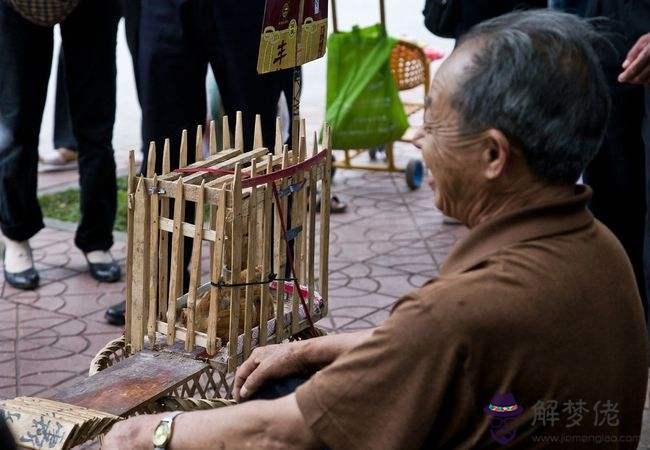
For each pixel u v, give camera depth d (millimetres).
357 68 6059
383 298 4887
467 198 1861
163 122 4102
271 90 4191
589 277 1790
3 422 1723
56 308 4785
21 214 4945
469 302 1711
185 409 2490
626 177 3926
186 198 2641
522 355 1718
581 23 1820
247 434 1898
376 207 6258
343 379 1793
